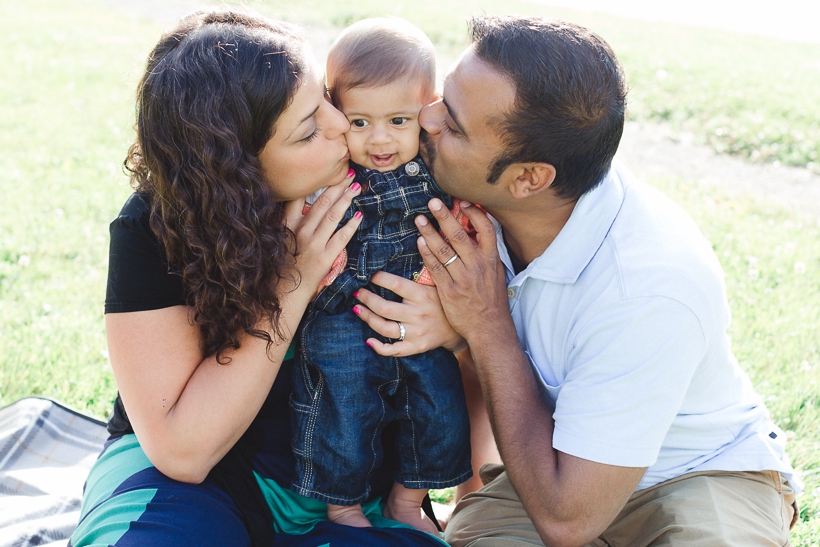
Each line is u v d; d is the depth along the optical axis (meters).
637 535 2.07
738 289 4.18
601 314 1.90
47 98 8.48
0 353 3.47
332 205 2.01
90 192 5.77
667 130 7.92
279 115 1.78
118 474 2.00
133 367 1.87
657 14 16.38
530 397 2.02
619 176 2.11
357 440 2.07
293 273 1.94
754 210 5.86
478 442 2.61
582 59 1.84
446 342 2.16
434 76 2.13
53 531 2.43
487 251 2.06
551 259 2.02
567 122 1.83
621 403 1.84
